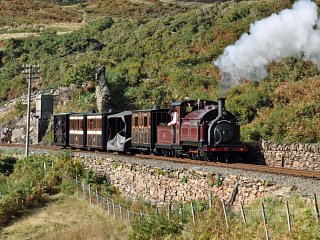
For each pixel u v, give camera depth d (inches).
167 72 1932.8
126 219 891.4
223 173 790.5
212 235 635.5
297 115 1262.3
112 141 1355.8
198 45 2038.6
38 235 904.3
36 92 2194.9
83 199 1069.8
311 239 529.3
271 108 1381.6
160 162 1020.5
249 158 1060.5
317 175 756.0
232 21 2132.1
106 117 1396.4
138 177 1008.2
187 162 995.3
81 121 1514.5
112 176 1121.4
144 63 2095.2
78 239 840.9
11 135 2060.8
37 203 1090.1
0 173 1348.4
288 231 554.9
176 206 813.2
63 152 1387.8
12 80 2443.4
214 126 1000.9
